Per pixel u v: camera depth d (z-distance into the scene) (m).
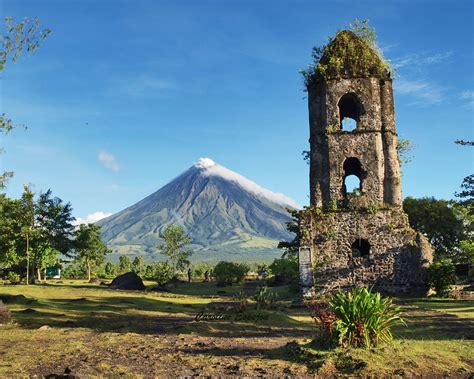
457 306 22.50
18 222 51.66
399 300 25.69
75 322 16.92
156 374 9.52
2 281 55.16
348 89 29.86
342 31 31.39
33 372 9.50
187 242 59.84
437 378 9.12
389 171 29.22
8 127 16.84
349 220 28.41
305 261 28.06
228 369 9.88
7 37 16.09
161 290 39.84
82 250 61.84
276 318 17.92
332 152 29.36
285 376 9.34
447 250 50.12
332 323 10.80
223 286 46.31
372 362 9.66
